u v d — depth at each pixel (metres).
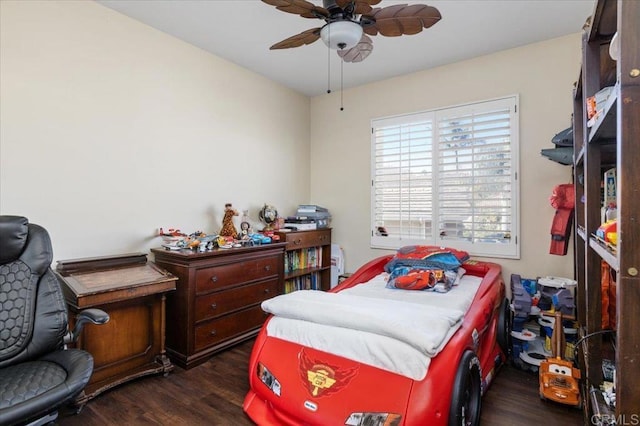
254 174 3.74
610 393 1.50
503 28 2.79
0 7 2.06
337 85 4.12
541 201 3.05
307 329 1.85
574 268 2.68
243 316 2.98
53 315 1.75
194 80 3.13
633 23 0.83
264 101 3.86
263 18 2.67
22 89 2.14
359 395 1.53
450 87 3.50
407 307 1.94
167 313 2.65
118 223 2.61
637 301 0.82
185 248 2.74
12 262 1.76
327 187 4.41
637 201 0.82
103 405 2.05
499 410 2.01
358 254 4.14
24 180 2.15
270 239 3.30
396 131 3.85
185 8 2.53
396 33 2.07
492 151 3.26
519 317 2.55
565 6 2.48
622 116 0.83
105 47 2.52
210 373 2.46
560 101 2.96
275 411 1.79
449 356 1.57
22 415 1.27
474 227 3.37
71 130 2.36
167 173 2.93
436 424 1.41
